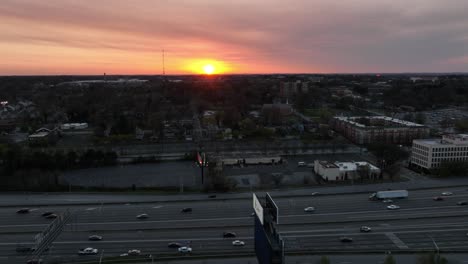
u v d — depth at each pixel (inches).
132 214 6904.5
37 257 5088.6
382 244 5649.6
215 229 6230.3
